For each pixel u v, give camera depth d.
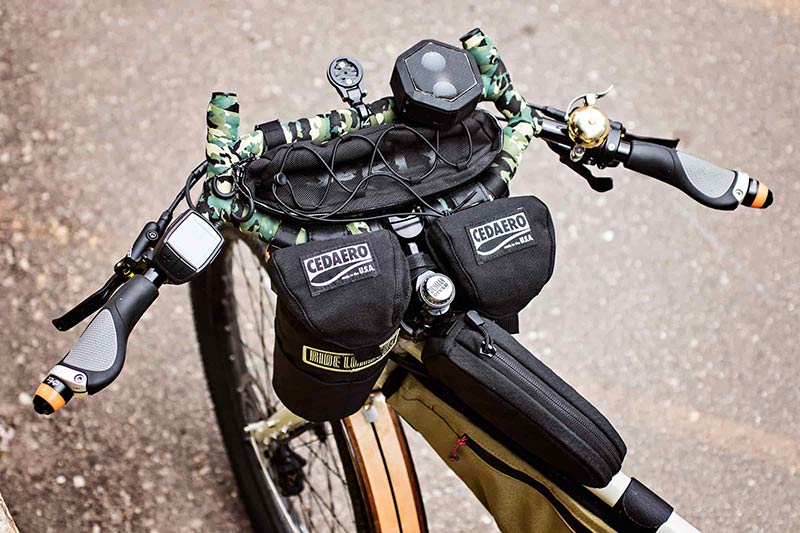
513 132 1.43
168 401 2.40
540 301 2.58
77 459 2.31
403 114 1.36
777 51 3.04
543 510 1.41
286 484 2.11
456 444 1.48
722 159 2.84
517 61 2.93
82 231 2.55
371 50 2.90
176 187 2.64
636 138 1.48
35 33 2.82
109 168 2.64
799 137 2.89
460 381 1.30
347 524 2.32
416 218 1.35
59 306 2.46
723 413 2.48
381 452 1.73
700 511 2.36
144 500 2.29
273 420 1.97
